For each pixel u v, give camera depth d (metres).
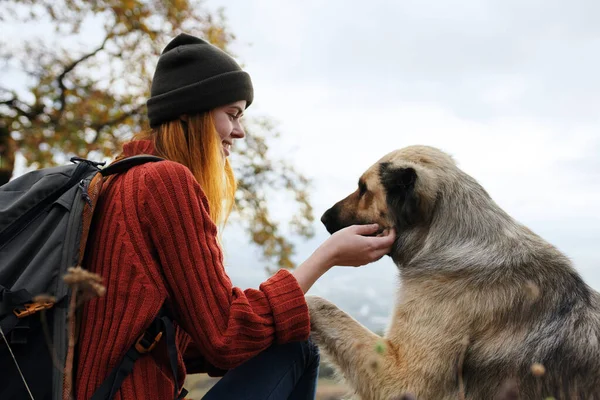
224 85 2.45
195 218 2.01
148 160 2.11
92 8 11.69
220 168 2.46
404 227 3.18
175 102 2.39
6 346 1.76
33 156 11.03
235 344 1.97
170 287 1.99
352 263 2.64
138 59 12.35
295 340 2.16
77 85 11.84
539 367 2.09
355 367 2.78
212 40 12.28
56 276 1.79
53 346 1.75
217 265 2.03
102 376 1.85
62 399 1.73
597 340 2.55
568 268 2.87
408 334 2.79
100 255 1.93
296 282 2.16
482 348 2.67
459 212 3.07
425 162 3.25
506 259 2.87
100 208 2.00
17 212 1.87
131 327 1.85
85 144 11.40
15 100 11.50
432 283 2.88
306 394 2.45
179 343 2.18
